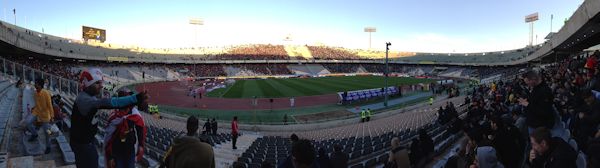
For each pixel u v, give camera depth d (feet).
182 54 301.63
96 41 275.59
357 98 118.11
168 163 9.62
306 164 10.83
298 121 86.94
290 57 340.59
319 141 52.08
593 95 22.57
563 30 80.23
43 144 26.73
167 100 127.34
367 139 47.88
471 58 332.80
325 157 16.06
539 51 143.95
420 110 97.30
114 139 14.08
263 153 39.04
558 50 115.14
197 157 8.64
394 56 395.55
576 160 13.52
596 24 57.72
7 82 65.51
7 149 25.02
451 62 329.93
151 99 130.52
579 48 108.68
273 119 90.17
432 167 30.19
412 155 24.95
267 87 173.88
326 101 121.80
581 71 55.01
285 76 283.18
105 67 220.02
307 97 132.05
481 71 285.43
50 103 25.36
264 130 79.71
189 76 263.90
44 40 195.52
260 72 297.12
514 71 217.36
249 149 43.60
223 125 82.33
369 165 32.76
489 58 313.32
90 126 12.55
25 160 20.35
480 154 12.85
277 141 54.34
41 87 24.90
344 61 347.77
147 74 237.86
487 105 55.77
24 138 27.20
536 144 13.47
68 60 203.31
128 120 14.25
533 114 17.98
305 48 397.60
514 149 15.61
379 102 118.73
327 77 268.00
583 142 20.74
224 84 187.42
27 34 188.96
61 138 28.73
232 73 285.23
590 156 15.38
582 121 21.81
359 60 354.54
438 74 313.32
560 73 62.75
